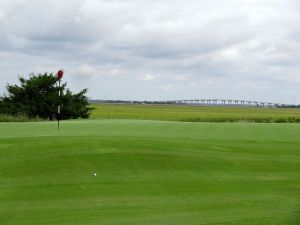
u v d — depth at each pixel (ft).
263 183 49.52
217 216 34.81
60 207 38.60
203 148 68.13
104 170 52.90
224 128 115.96
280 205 39.32
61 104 198.90
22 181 48.75
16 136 85.76
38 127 110.42
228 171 54.95
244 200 41.52
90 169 53.21
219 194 44.09
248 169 56.59
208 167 56.13
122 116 236.22
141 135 87.30
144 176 50.80
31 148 63.87
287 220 32.48
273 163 60.59
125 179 49.42
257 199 42.04
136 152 60.13
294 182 50.31
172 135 91.76
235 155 64.54
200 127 116.67
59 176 50.62
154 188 46.06
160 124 123.95
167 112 329.11
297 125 133.69
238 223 31.58
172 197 42.60
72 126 114.01
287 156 66.54
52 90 201.05
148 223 32.96
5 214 36.24
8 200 41.14
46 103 196.65
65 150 61.21
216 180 50.21
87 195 43.14
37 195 43.01
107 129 104.88
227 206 38.93
